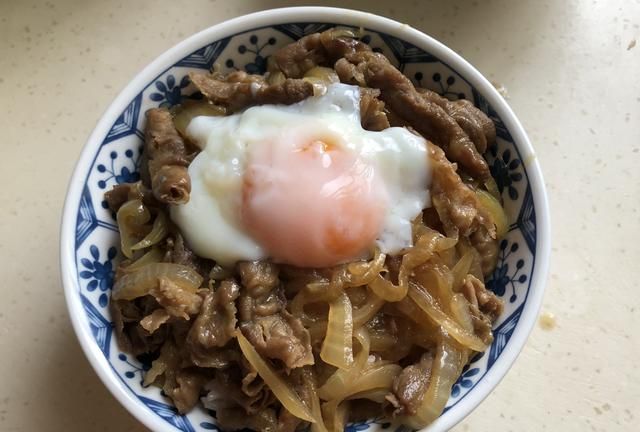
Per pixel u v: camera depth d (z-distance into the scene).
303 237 0.19
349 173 0.19
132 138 0.20
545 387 0.22
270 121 0.19
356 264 0.19
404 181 0.19
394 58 0.21
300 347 0.18
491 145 0.20
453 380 0.18
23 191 0.24
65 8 0.26
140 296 0.19
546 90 0.25
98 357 0.18
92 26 0.26
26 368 0.22
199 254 0.19
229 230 0.19
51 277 0.23
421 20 0.26
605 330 0.22
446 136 0.20
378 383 0.19
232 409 0.19
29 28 0.26
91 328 0.18
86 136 0.24
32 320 0.22
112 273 0.20
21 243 0.23
